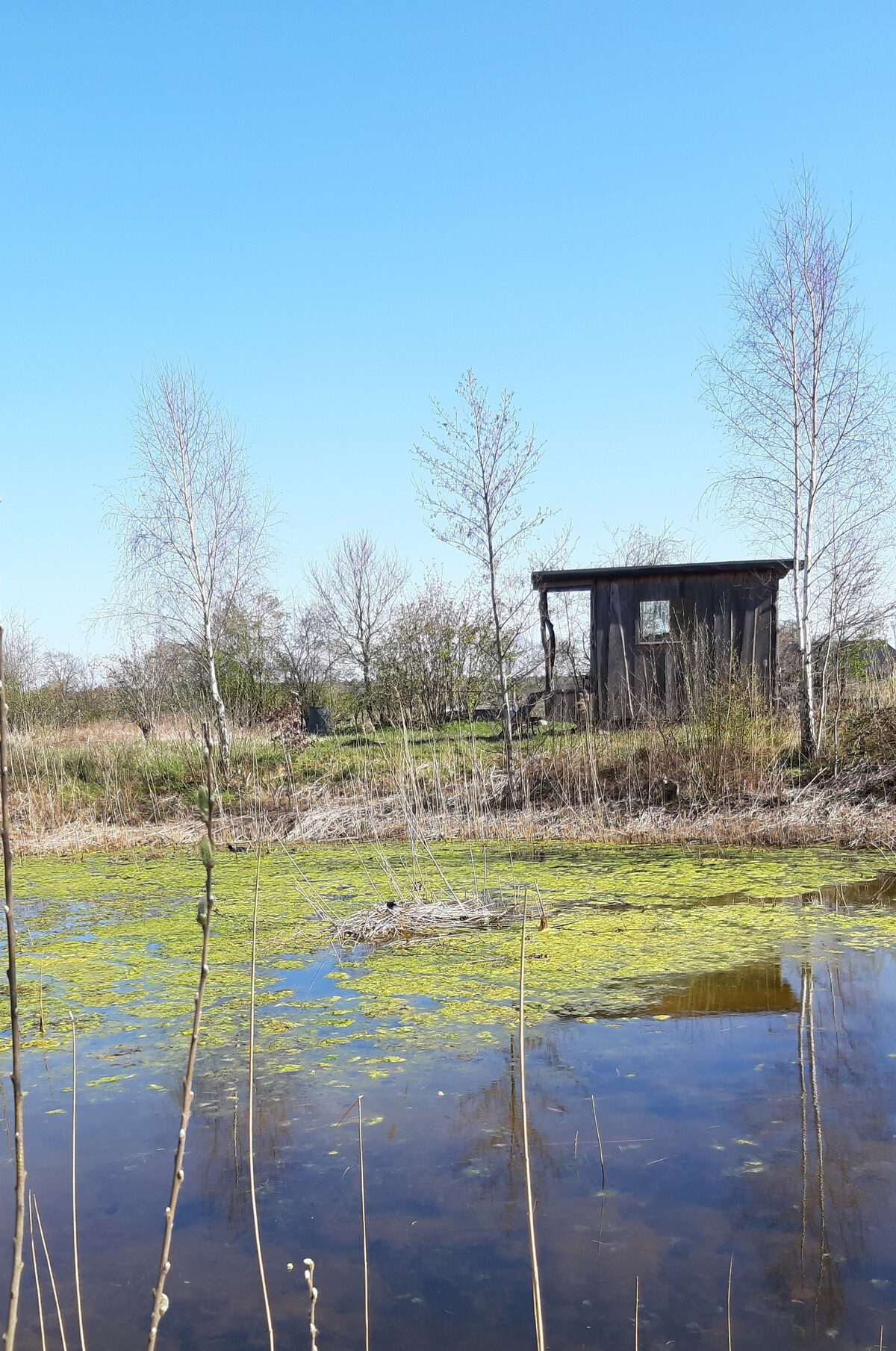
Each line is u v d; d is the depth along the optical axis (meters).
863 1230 3.38
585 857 10.45
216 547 17.31
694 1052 4.96
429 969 6.60
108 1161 4.05
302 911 8.41
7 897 1.53
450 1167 3.88
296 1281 3.21
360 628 23.31
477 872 9.76
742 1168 3.80
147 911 8.66
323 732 18.70
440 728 16.77
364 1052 5.11
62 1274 3.29
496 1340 2.88
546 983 6.19
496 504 13.89
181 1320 3.02
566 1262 3.26
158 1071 4.97
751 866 9.66
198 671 19.44
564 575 16.22
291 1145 4.11
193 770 14.23
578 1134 4.12
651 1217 3.49
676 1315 2.97
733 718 12.76
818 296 13.03
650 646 15.97
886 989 5.86
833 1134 4.03
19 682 21.86
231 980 6.49
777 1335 2.86
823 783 12.02
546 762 13.56
